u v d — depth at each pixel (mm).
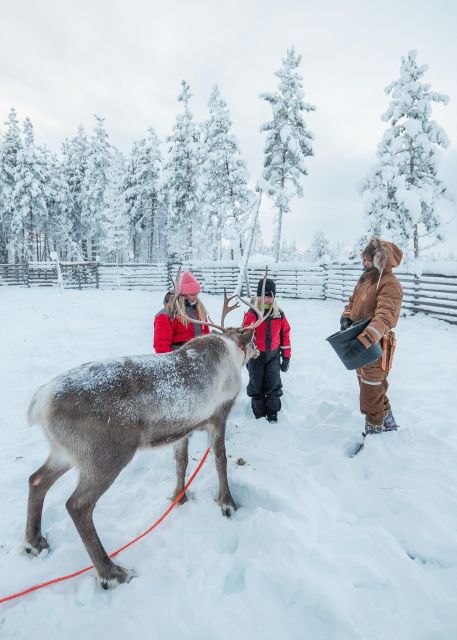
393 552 2416
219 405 3094
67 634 2043
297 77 23062
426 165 18359
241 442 3998
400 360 7164
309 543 2459
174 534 2707
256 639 1941
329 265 16531
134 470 3756
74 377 2533
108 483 2453
